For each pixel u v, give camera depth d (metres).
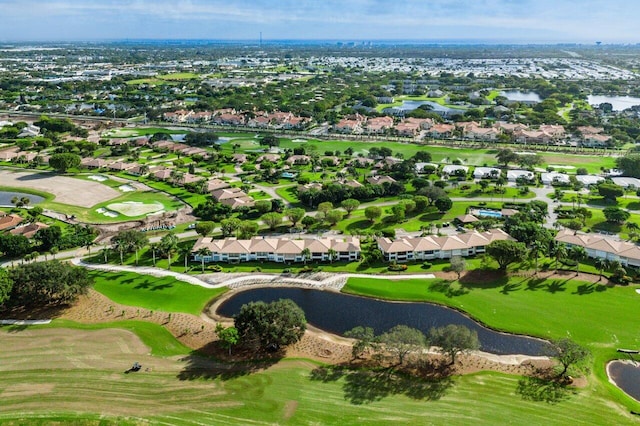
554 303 136.50
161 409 95.94
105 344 117.50
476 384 103.69
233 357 113.12
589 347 117.25
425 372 107.81
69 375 105.81
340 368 109.25
